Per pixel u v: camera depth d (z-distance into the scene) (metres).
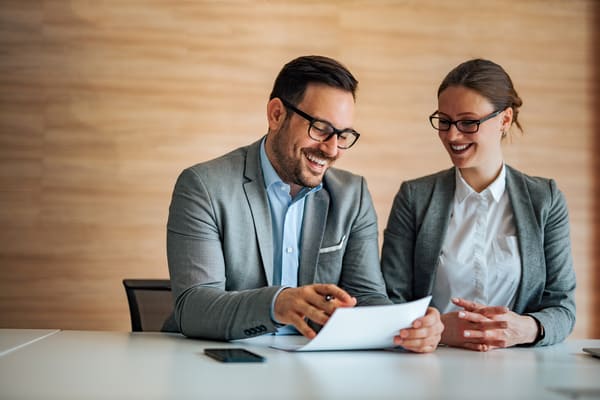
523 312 2.12
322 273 2.03
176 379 1.13
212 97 3.45
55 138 3.38
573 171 3.65
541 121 3.64
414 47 3.58
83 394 1.00
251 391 1.04
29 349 1.47
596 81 3.69
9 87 3.37
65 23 3.40
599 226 3.65
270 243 1.94
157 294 2.42
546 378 1.24
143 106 3.42
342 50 3.53
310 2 3.52
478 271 2.17
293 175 1.89
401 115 3.55
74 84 3.39
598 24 3.71
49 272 3.34
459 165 2.13
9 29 3.38
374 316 1.48
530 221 2.14
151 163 3.41
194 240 1.85
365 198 2.13
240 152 2.04
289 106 1.86
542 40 3.66
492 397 1.04
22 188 3.35
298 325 1.54
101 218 3.38
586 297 3.61
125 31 3.42
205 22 3.46
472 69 2.08
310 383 1.12
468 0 3.62
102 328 3.36
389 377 1.21
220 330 1.66
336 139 1.84
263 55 3.48
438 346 1.78
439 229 2.21
